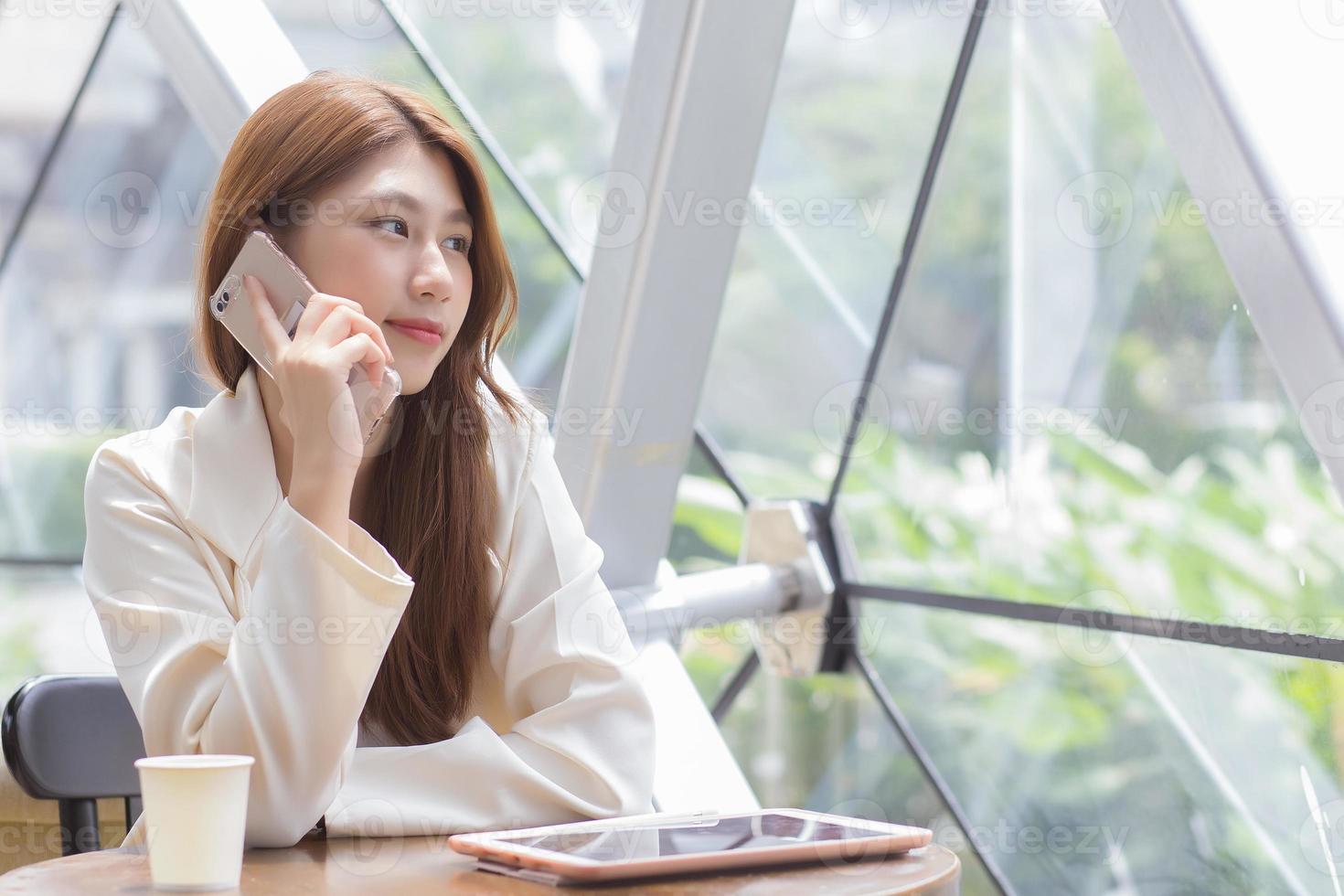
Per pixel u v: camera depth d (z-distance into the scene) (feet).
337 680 4.01
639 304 8.54
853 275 11.23
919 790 11.34
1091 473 9.02
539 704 5.01
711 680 12.71
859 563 11.92
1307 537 7.07
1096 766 9.28
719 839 3.63
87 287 15.23
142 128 14.79
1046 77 8.96
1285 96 5.52
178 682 4.24
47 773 5.43
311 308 4.44
